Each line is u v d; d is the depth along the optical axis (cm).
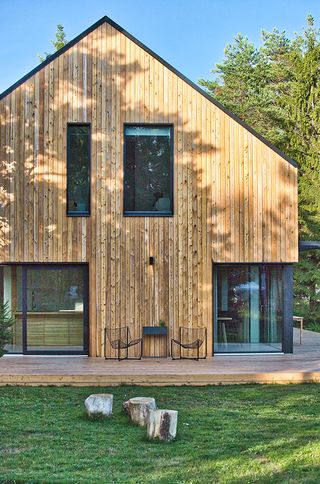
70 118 1385
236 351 1403
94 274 1372
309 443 726
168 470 630
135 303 1373
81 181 1394
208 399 994
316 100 2288
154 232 1384
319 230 2338
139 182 1396
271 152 1403
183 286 1380
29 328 1391
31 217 1372
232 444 727
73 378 1107
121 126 1391
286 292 1407
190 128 1398
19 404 952
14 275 1400
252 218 1395
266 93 3044
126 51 1395
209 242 1389
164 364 1252
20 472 619
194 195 1392
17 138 1377
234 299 1412
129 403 838
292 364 1246
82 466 643
